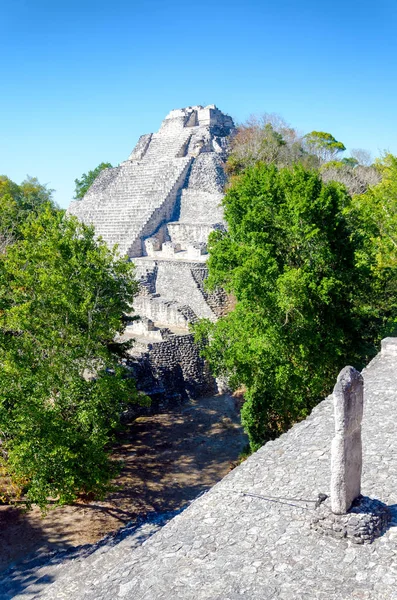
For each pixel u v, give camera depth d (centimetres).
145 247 4116
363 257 2273
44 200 5406
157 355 2927
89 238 2123
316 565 771
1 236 3070
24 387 1723
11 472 1812
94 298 2016
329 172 4347
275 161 4394
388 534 810
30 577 1536
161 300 3400
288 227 2053
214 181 4528
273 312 1977
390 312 2497
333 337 2042
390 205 2780
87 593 845
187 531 920
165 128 5722
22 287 2022
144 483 2159
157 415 2820
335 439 816
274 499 957
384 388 1354
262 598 725
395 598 690
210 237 2255
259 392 2078
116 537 1744
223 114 5781
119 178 5094
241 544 850
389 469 977
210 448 2466
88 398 1848
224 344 2186
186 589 772
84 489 1970
